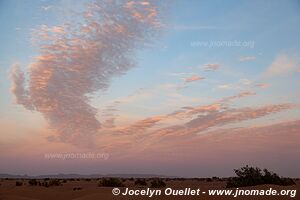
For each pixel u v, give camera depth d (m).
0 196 19.58
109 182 33.19
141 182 40.75
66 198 20.50
